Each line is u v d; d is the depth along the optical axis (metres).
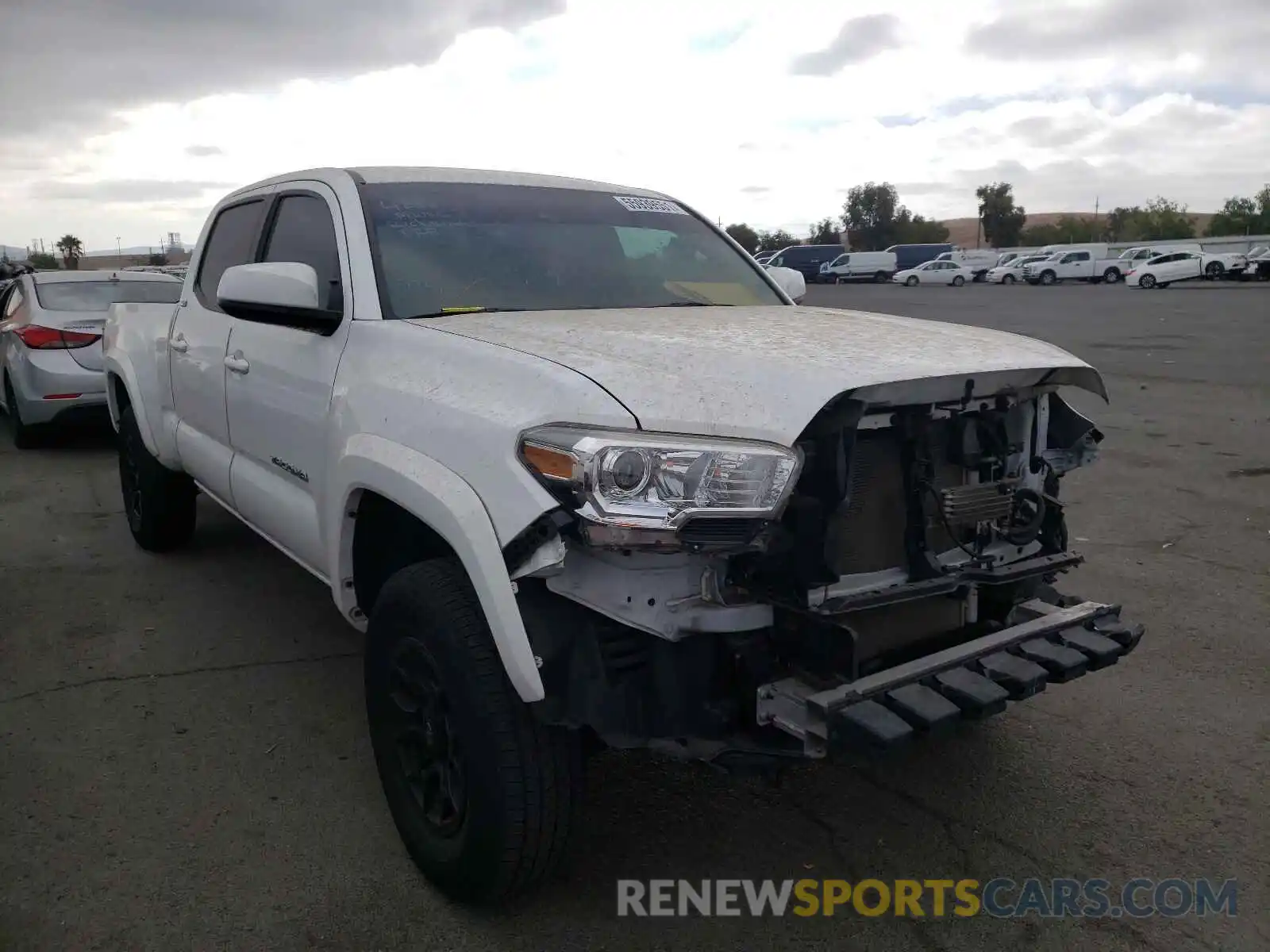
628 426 2.31
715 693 2.49
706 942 2.68
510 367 2.60
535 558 2.28
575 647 2.41
